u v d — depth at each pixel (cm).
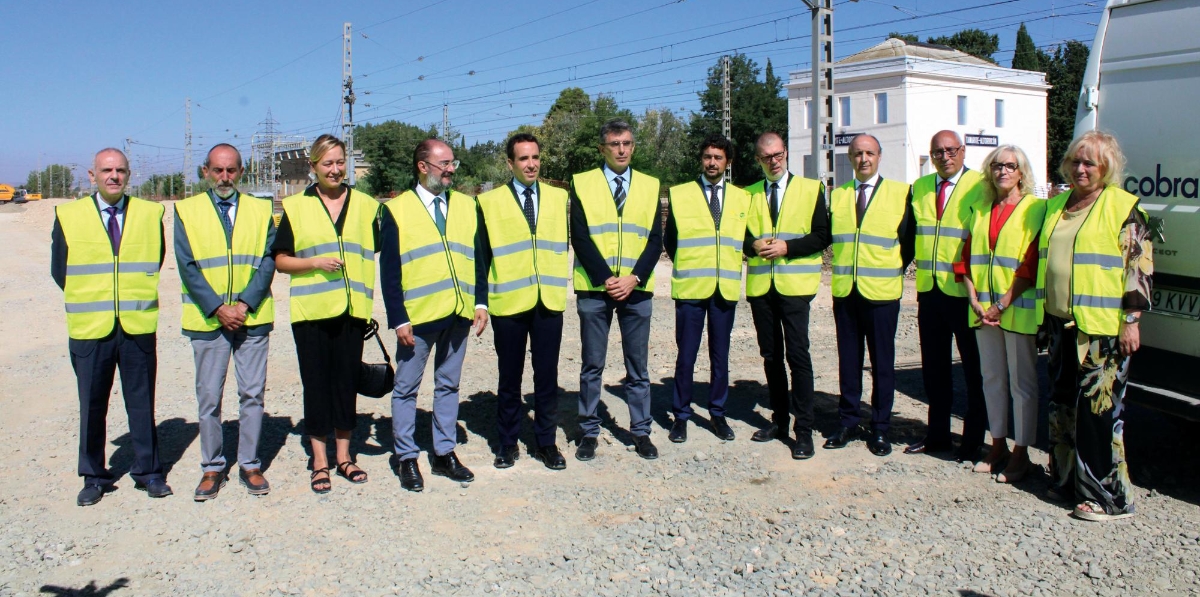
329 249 485
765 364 567
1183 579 365
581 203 520
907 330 991
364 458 551
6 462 553
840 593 358
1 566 400
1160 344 482
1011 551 394
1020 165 475
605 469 521
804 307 538
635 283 514
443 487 495
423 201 493
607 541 415
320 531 435
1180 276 468
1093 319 421
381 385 520
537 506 464
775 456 539
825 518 438
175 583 381
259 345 488
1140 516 434
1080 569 376
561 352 879
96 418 477
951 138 509
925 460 529
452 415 512
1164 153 475
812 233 543
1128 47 496
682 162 5162
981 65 4194
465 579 379
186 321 476
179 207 474
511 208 508
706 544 409
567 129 4803
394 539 423
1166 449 541
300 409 671
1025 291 472
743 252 571
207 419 482
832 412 644
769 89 5072
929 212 522
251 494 486
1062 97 5016
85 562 404
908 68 3838
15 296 1487
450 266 490
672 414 637
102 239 470
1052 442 461
